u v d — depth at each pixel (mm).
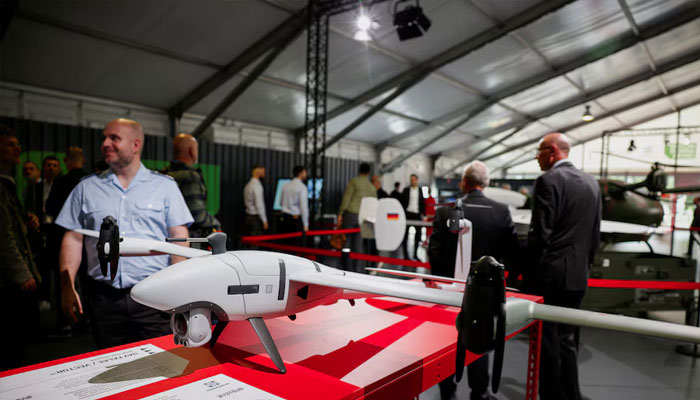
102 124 8055
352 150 14383
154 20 6164
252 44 7469
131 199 1828
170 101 8688
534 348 1765
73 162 3400
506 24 8398
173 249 1200
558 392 2270
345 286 980
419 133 14773
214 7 6215
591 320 791
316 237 9305
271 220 11070
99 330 1831
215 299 970
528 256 2295
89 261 1812
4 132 2154
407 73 9828
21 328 2168
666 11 9414
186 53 7211
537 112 15844
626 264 4281
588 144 22250
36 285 2205
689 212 13500
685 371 3174
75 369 973
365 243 6984
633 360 3377
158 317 1877
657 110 18922
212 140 9984
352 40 8094
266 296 1039
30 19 5535
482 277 744
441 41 8766
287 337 1233
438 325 1366
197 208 2387
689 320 4309
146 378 927
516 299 871
